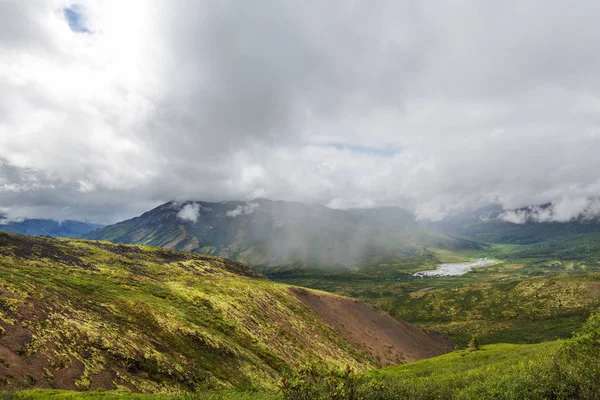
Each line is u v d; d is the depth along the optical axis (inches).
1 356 1435.8
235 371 2426.2
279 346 3452.3
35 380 1416.1
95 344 1859.0
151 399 1425.9
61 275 3014.3
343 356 4141.2
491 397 963.3
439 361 3607.3
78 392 1401.3
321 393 842.2
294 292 5605.3
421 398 1075.3
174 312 2859.3
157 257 5969.5
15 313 1760.6
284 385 858.8
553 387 890.7
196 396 1483.8
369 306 6505.9
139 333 2245.3
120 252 5531.5
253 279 6535.4
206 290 4092.0
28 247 3870.6
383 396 978.1
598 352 986.1
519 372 1126.4
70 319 1980.8
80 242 5526.6
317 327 4650.6
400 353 5344.5
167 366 2004.2
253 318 3789.4
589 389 820.0
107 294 2748.5
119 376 1726.1
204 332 2684.5
